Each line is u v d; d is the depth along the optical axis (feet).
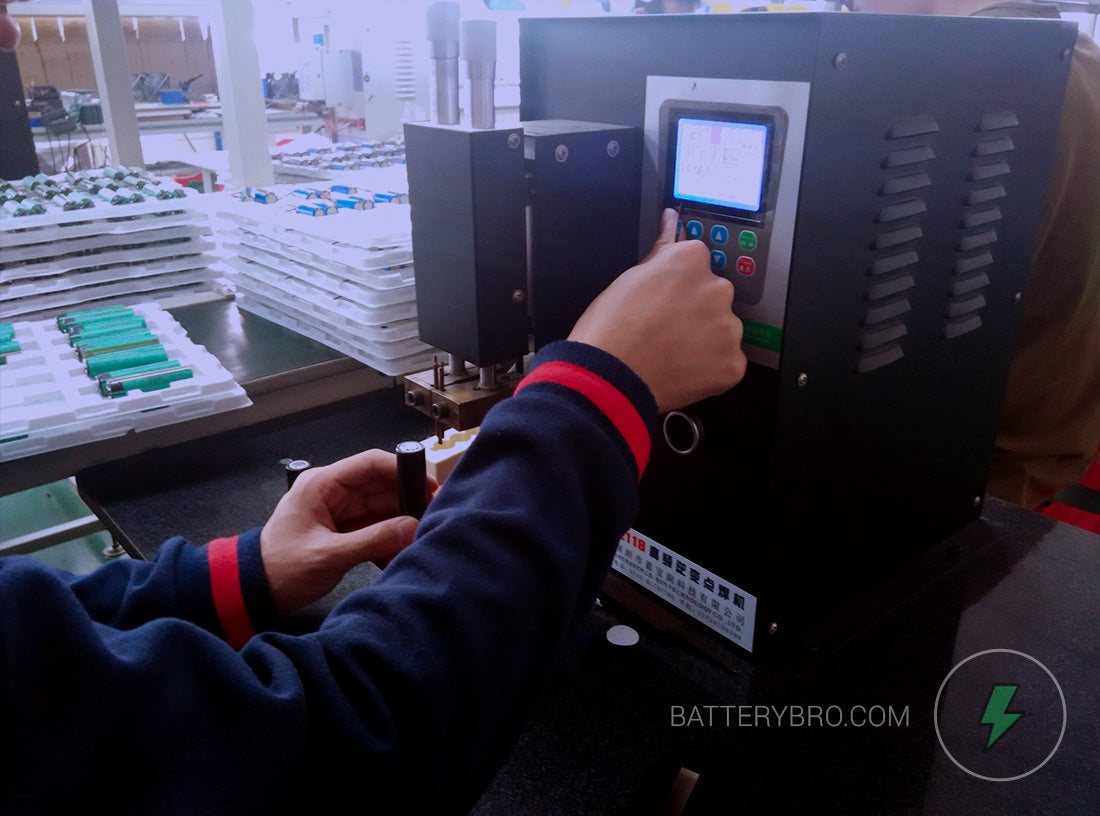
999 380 2.46
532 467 1.27
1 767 0.88
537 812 1.64
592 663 2.07
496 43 1.86
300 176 5.20
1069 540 2.55
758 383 1.82
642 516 2.21
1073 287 3.60
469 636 1.12
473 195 1.80
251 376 3.28
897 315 1.98
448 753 1.13
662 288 1.53
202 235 4.23
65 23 8.23
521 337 2.02
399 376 3.35
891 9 3.78
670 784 1.67
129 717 0.94
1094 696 1.92
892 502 2.26
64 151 7.21
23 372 3.08
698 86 1.78
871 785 1.69
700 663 2.07
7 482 2.79
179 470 2.94
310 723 1.06
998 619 2.19
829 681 1.98
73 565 5.80
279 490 2.80
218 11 4.69
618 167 1.95
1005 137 2.10
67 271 3.92
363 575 2.30
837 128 1.64
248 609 1.79
